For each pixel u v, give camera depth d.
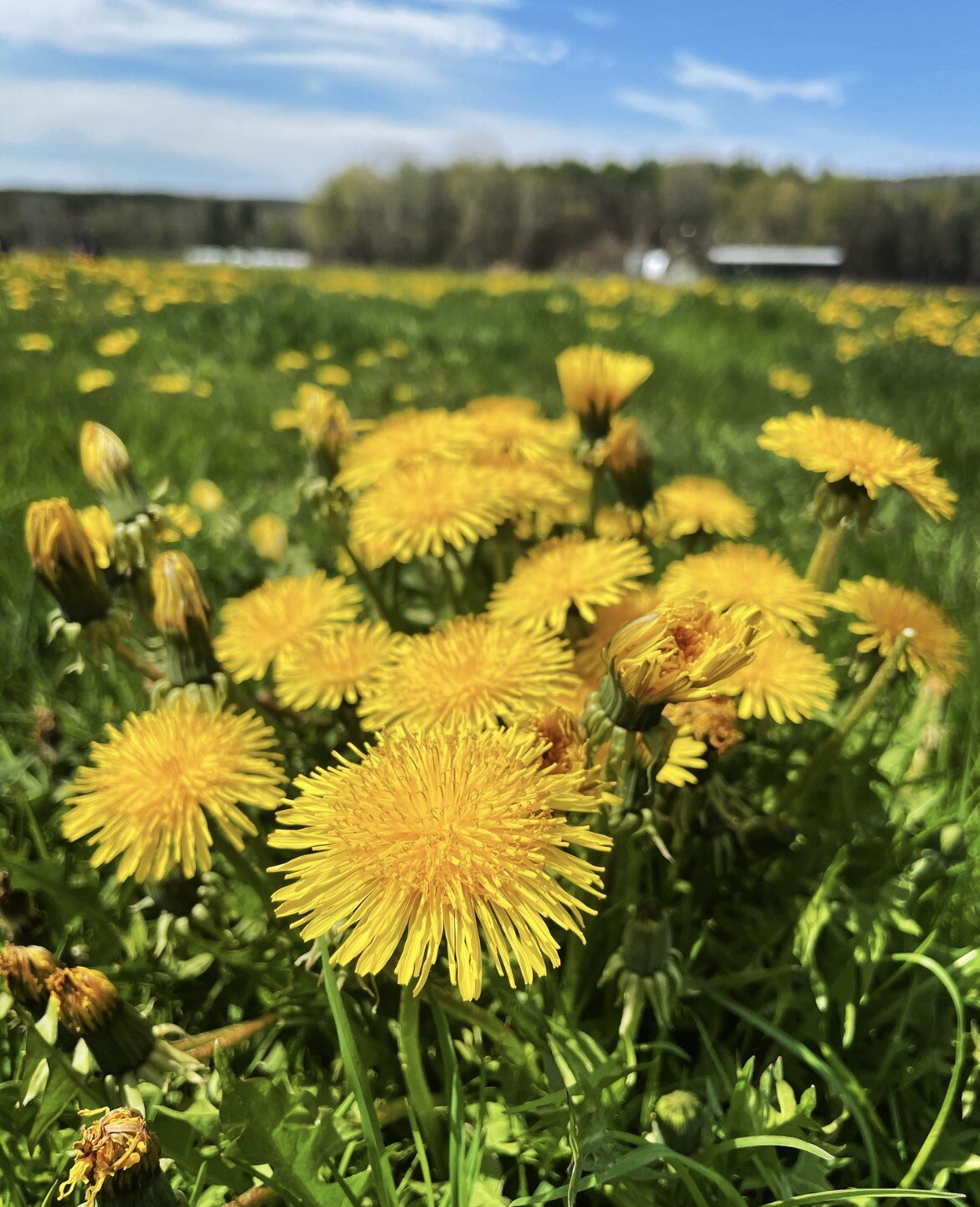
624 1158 0.15
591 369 0.27
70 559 0.20
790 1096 0.17
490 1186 0.16
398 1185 0.17
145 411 0.62
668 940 0.16
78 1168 0.13
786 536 0.40
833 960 0.19
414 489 0.22
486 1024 0.17
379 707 0.18
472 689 0.18
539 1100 0.15
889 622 0.21
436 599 0.29
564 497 0.24
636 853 0.19
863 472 0.20
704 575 0.21
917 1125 0.18
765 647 0.20
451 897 0.13
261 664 0.22
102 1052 0.16
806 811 0.23
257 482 0.49
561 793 0.14
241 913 0.20
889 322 1.49
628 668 0.15
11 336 0.98
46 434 0.54
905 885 0.20
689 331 1.32
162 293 1.43
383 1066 0.18
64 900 0.20
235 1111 0.14
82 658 0.21
